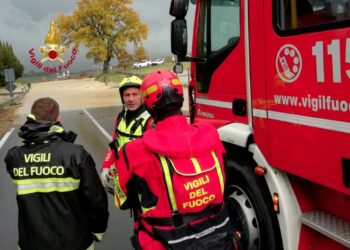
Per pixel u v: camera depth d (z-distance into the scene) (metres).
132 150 2.08
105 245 4.46
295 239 2.78
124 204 2.21
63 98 29.11
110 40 62.25
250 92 3.05
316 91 2.37
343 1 2.16
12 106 25.02
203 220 2.07
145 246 2.08
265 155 2.91
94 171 2.47
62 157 2.40
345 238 2.37
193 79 4.02
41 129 2.45
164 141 2.03
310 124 2.43
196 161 2.03
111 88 38.16
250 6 2.99
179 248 2.01
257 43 2.93
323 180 2.37
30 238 2.46
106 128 13.74
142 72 40.12
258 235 3.18
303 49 2.46
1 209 5.74
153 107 2.11
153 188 2.04
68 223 2.45
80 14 60.91
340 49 2.19
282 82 2.66
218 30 3.50
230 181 3.49
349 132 2.16
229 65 3.35
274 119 2.77
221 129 3.30
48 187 2.42
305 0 2.44
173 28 3.44
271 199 3.03
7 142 11.77
